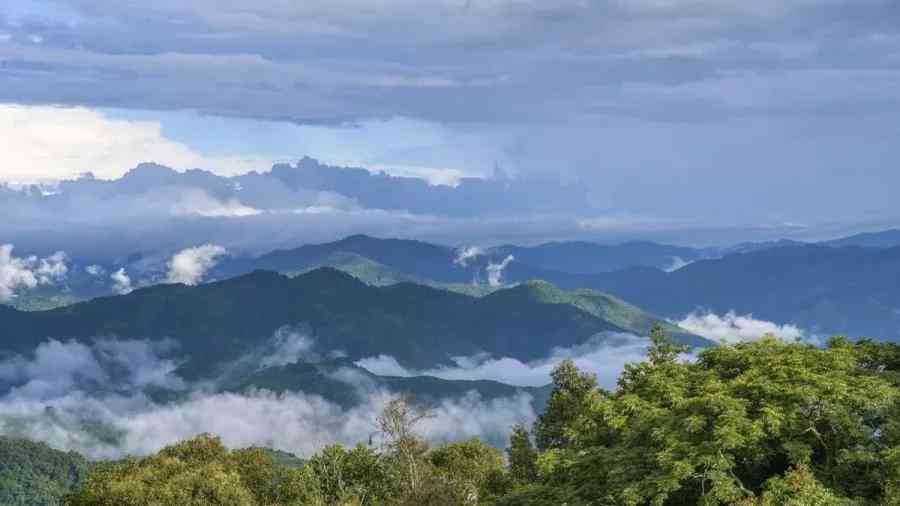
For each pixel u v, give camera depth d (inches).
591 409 1861.5
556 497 1585.9
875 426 1494.8
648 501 1413.6
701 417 1425.9
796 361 1567.4
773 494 1300.4
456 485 2253.9
